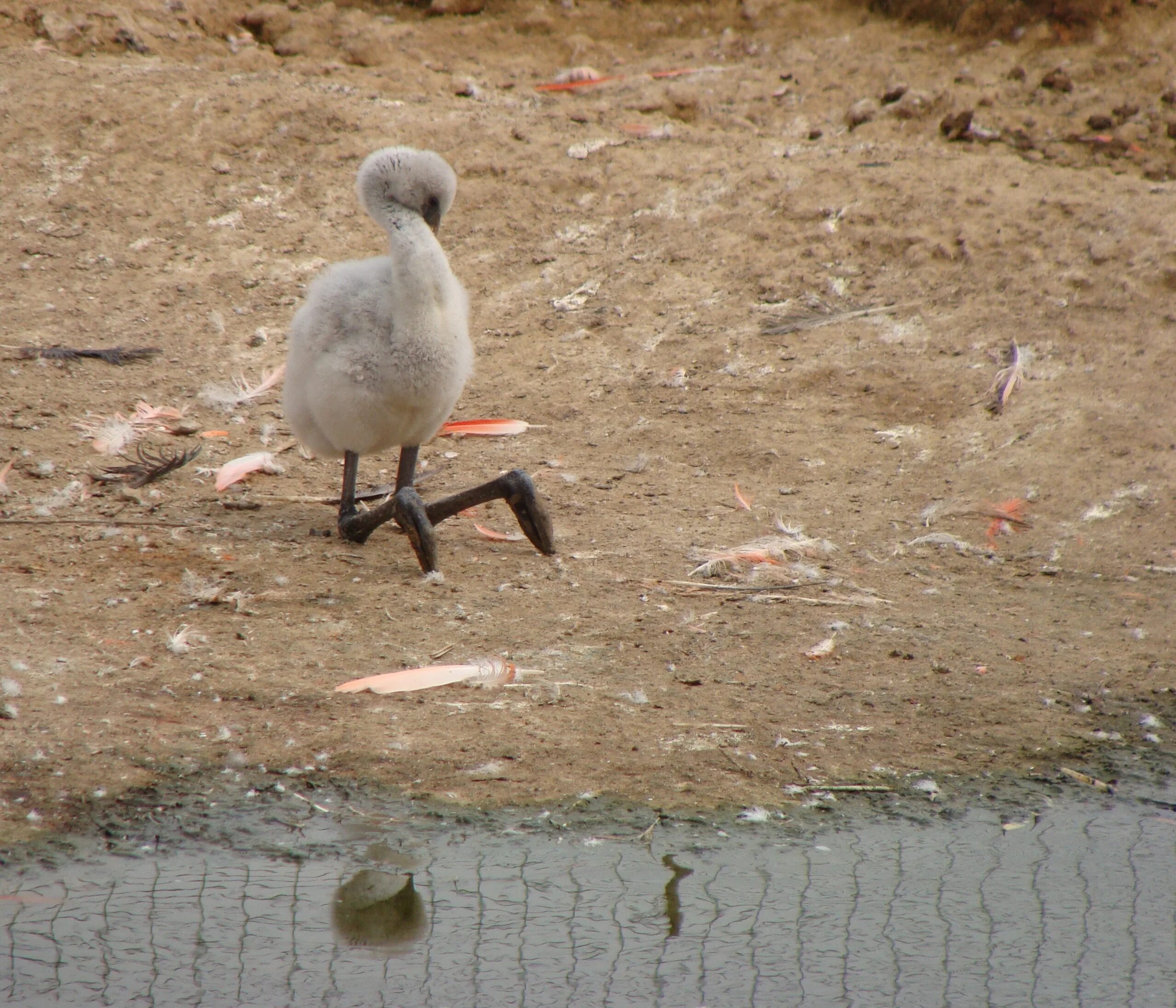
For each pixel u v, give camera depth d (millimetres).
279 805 6492
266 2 21859
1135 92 18250
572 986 5352
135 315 14617
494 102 19250
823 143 18016
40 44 19938
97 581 8883
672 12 21734
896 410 13023
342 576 9266
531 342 14281
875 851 6371
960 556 10344
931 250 15211
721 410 13023
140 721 7113
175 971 5355
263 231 16172
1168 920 5902
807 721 7578
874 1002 5297
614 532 10461
